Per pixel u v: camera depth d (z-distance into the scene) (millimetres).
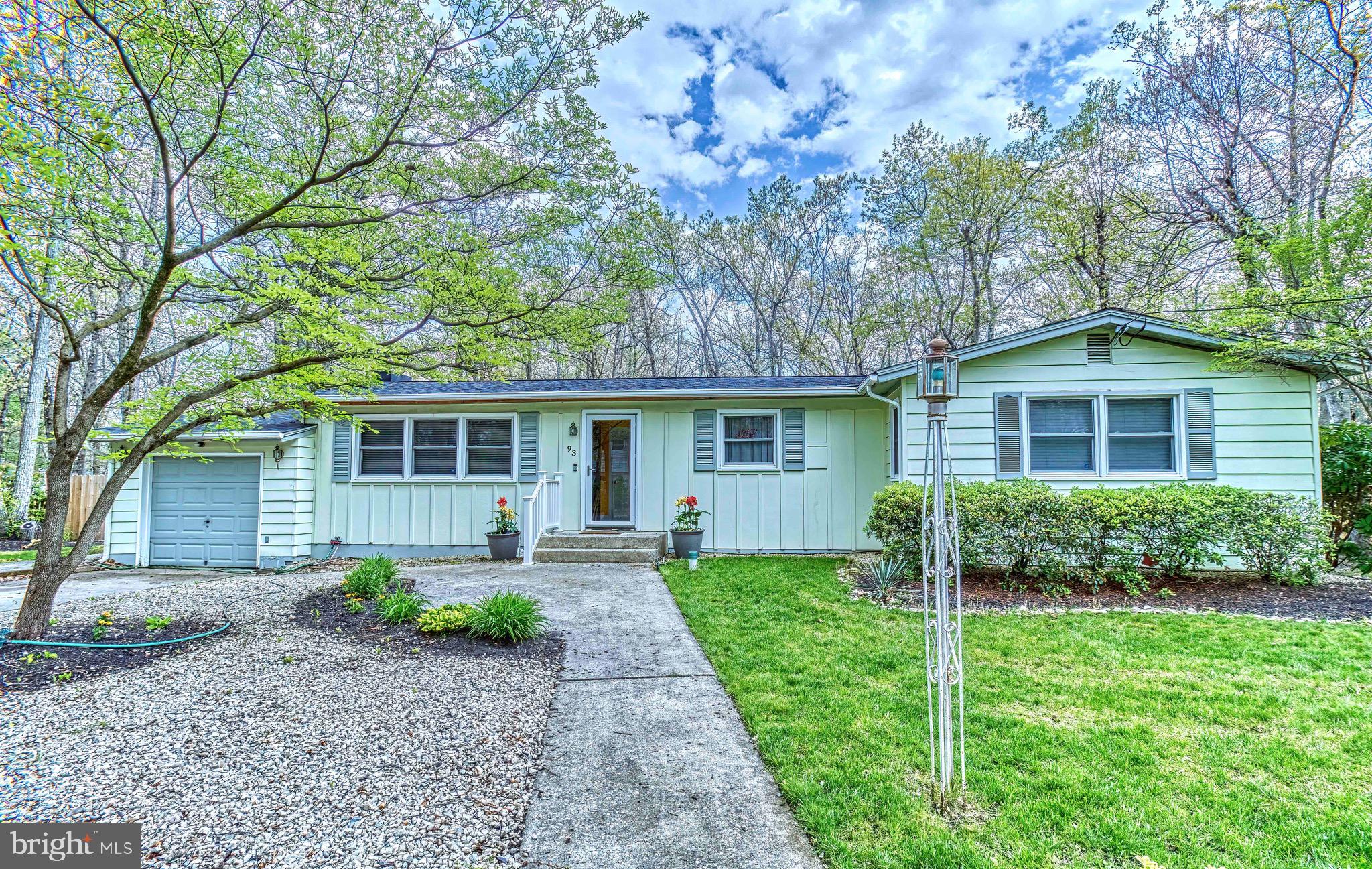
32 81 3668
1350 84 8867
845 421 9383
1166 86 12039
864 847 2186
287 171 5289
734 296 20734
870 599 5934
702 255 20672
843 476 9336
